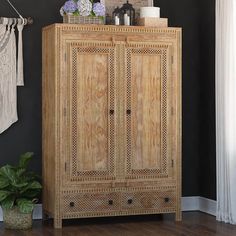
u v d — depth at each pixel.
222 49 6.56
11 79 6.69
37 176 6.61
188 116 7.31
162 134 6.62
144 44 6.57
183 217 6.89
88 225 6.47
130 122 6.53
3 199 6.20
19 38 6.71
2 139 6.71
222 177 6.58
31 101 6.80
